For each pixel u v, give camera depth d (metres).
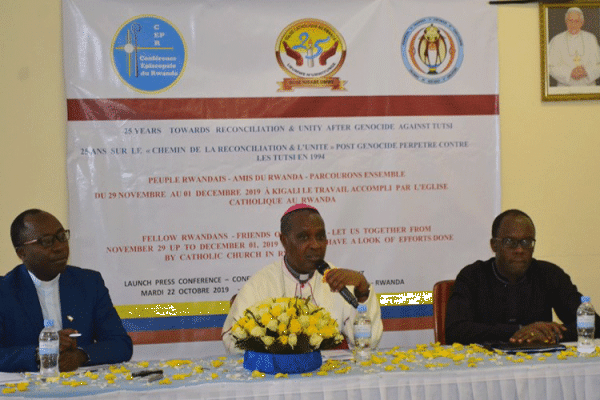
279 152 4.08
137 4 3.99
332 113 4.11
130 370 2.57
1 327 2.88
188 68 4.02
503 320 3.37
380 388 2.29
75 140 3.96
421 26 4.15
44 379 2.40
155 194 4.01
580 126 4.30
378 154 4.13
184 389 2.21
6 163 3.98
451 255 4.18
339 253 4.12
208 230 4.04
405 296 4.15
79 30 3.96
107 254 3.98
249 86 4.06
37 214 2.93
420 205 4.16
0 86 3.97
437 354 2.61
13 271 3.01
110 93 3.98
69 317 2.86
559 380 2.39
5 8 3.97
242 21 4.05
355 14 4.11
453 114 4.17
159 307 4.01
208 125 4.04
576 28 4.27
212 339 4.05
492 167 4.20
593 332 2.95
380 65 4.13
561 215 4.30
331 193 4.11
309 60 4.09
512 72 4.27
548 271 3.44
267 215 4.07
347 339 3.11
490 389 2.34
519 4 4.26
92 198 3.97
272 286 3.15
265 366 2.36
